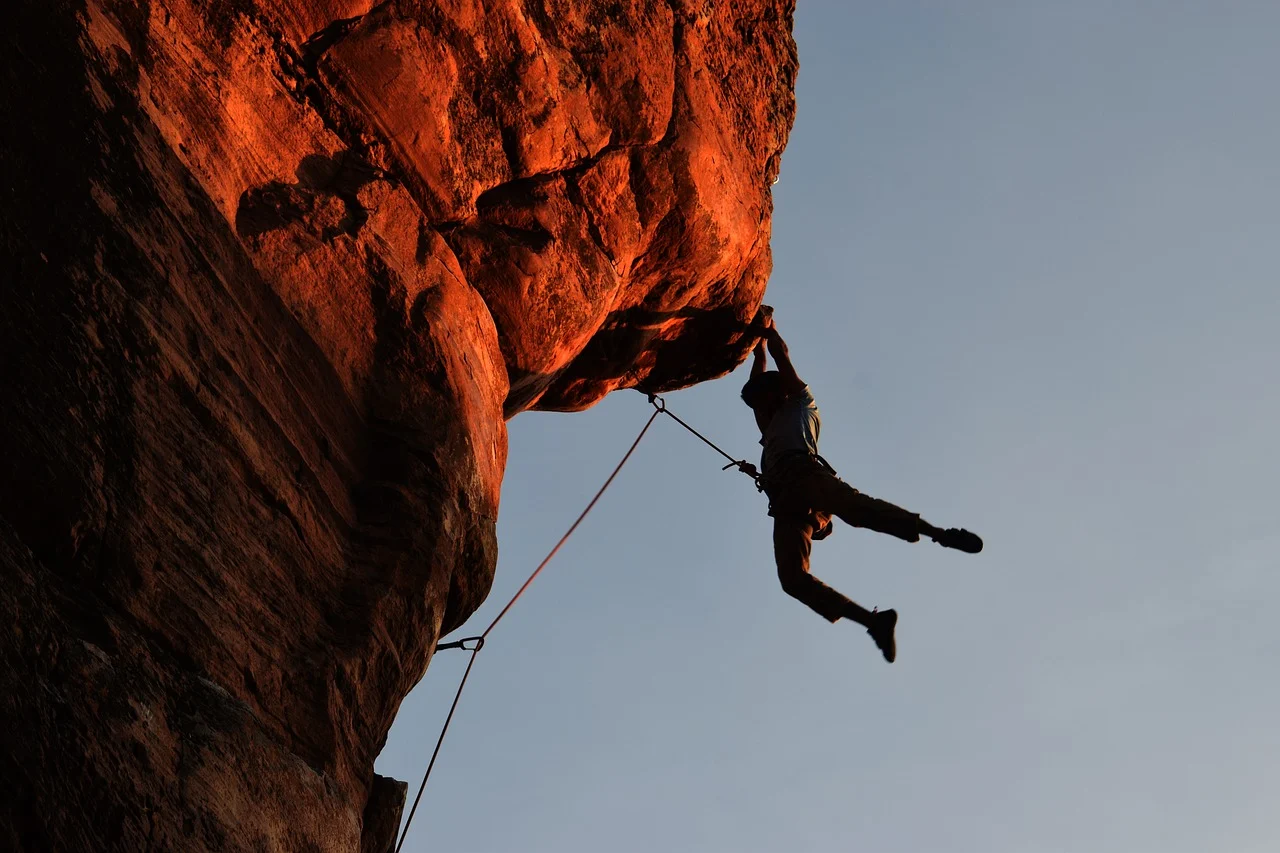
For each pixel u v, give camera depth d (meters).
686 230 11.84
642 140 11.55
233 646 7.09
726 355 13.27
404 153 9.77
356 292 9.01
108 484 6.60
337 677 7.66
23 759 5.40
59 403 6.49
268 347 8.09
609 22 11.43
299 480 8.02
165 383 7.13
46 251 6.78
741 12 13.13
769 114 13.16
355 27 9.53
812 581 9.59
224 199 8.24
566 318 10.70
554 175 10.98
